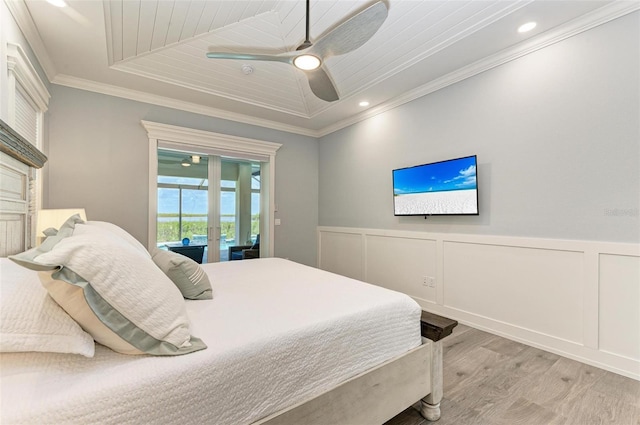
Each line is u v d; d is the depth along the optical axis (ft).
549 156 7.68
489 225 8.98
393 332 4.71
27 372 2.44
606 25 6.73
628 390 5.92
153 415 2.60
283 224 15.38
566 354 7.33
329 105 12.77
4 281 2.72
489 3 6.90
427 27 7.98
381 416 4.37
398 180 11.65
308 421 3.59
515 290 8.36
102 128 10.56
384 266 12.60
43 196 9.08
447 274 10.16
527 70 8.09
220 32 8.90
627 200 6.50
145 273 3.18
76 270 2.60
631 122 6.44
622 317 6.53
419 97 11.01
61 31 7.35
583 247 7.08
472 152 9.36
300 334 3.70
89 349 2.71
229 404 3.05
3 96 5.65
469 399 5.65
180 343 3.12
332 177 15.62
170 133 11.86
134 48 8.65
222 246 13.93
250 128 14.23
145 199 11.39
